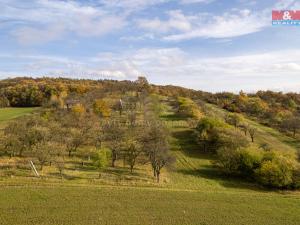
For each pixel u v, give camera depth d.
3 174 64.06
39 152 73.69
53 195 53.22
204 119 111.12
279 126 136.38
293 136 124.00
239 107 176.88
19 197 51.34
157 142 82.31
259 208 53.47
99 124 113.94
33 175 65.12
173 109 155.00
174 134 114.38
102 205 50.34
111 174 71.12
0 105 169.00
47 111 132.50
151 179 70.50
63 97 155.38
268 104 191.62
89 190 57.03
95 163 73.31
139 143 88.94
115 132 96.38
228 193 61.72
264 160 78.50
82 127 105.75
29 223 42.50
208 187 69.12
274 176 70.94
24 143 84.44
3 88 185.12
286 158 76.88
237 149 82.94
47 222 43.09
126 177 69.44
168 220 46.28
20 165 72.06
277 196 61.69
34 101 171.38
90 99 150.75
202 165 87.25
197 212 49.97
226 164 80.19
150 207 50.88
